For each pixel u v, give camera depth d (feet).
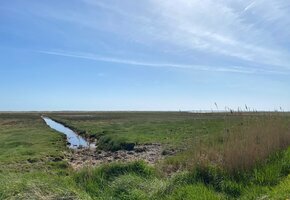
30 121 301.84
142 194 34.99
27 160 72.18
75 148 108.27
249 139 43.47
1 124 254.06
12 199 32.01
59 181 37.19
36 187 34.12
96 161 74.18
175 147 83.10
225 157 40.22
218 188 36.35
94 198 35.29
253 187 35.09
